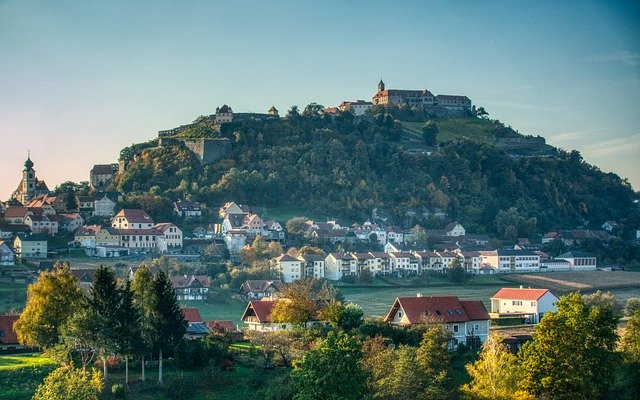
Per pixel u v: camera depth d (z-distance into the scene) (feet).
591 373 577.84
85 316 628.28
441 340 631.56
